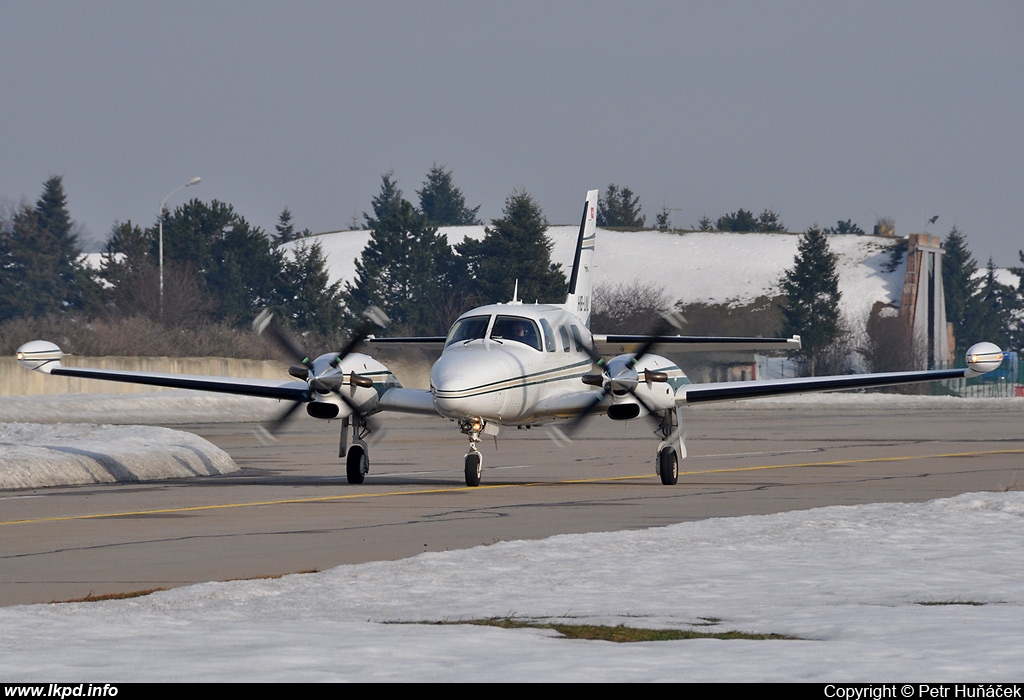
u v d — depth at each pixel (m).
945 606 32.81
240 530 53.56
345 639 28.36
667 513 59.72
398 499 68.06
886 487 74.38
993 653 26.31
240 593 35.75
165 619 31.64
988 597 34.31
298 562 43.91
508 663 25.55
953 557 42.12
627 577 38.44
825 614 31.62
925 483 77.00
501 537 50.72
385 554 45.88
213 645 27.50
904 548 44.38
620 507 62.84
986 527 49.91
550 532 52.34
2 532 53.06
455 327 79.00
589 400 77.06
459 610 32.97
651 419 79.44
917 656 26.06
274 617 32.22
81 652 26.62
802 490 72.69
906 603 33.53
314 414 78.12
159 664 25.25
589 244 105.00
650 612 32.53
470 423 74.50
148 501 67.12
